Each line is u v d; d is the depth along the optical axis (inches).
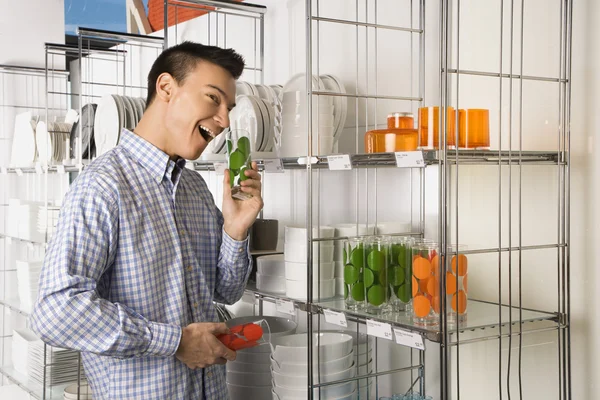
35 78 169.8
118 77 142.6
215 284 64.6
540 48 64.5
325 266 69.9
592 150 60.9
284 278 76.2
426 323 56.2
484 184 69.1
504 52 67.5
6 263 167.6
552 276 64.0
